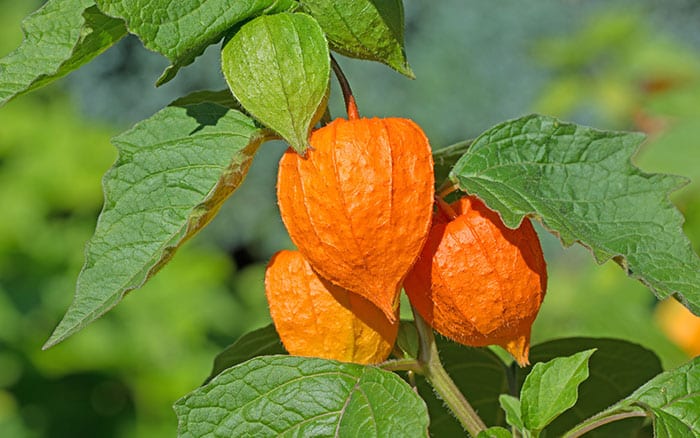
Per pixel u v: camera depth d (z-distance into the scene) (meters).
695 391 0.63
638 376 0.71
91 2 0.62
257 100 0.59
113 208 0.60
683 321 0.85
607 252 0.60
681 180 0.62
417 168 0.60
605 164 0.62
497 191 0.61
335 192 0.59
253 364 0.62
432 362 0.65
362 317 0.63
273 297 0.63
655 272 0.60
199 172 0.61
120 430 1.53
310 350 0.63
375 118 0.61
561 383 0.64
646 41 1.67
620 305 0.84
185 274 1.68
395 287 0.60
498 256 0.61
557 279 1.49
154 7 0.58
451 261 0.61
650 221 0.61
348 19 0.60
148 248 0.60
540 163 0.62
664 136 1.15
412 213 0.60
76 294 0.59
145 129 0.61
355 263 0.60
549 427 0.72
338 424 0.61
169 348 1.57
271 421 0.61
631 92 1.65
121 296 0.59
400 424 0.61
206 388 0.61
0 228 1.61
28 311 1.54
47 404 1.52
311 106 0.59
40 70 0.62
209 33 0.59
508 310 0.61
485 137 0.62
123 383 1.55
